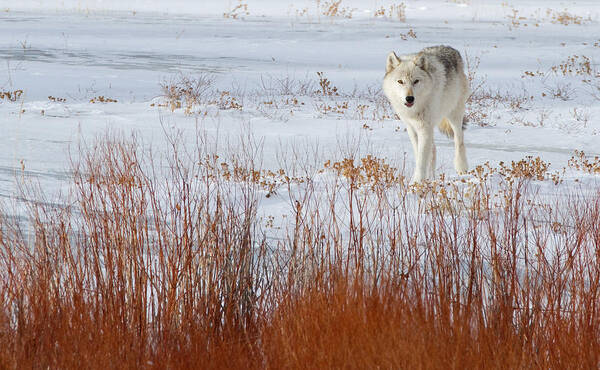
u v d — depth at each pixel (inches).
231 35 2839.6
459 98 1026.1
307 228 435.8
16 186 711.1
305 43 2706.7
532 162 924.6
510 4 4498.0
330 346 319.6
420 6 4269.2
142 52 2395.4
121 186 461.4
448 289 378.0
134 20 3221.0
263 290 408.5
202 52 2460.6
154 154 1019.3
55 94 1662.2
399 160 1088.8
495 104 1734.7
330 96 1807.3
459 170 1029.2
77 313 352.8
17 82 1768.0
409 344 316.5
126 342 346.0
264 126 1395.2
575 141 1326.3
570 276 426.0
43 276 373.1
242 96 1750.7
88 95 1676.9
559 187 821.2
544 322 368.2
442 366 315.3
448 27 3211.1
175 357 339.0
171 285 382.0
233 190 749.3
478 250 421.7
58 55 2237.9
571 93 1897.1
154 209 439.5
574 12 4050.2
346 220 599.5
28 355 331.6
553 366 335.3
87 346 335.9
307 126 1416.1
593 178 882.8
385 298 344.5
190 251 390.0
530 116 1599.4
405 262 437.7
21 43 2409.0
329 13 3708.2
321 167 997.2
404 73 904.9
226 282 396.2
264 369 336.2
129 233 400.2
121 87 1796.3
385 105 1700.3
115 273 401.4
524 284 397.4
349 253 404.8
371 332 322.3
